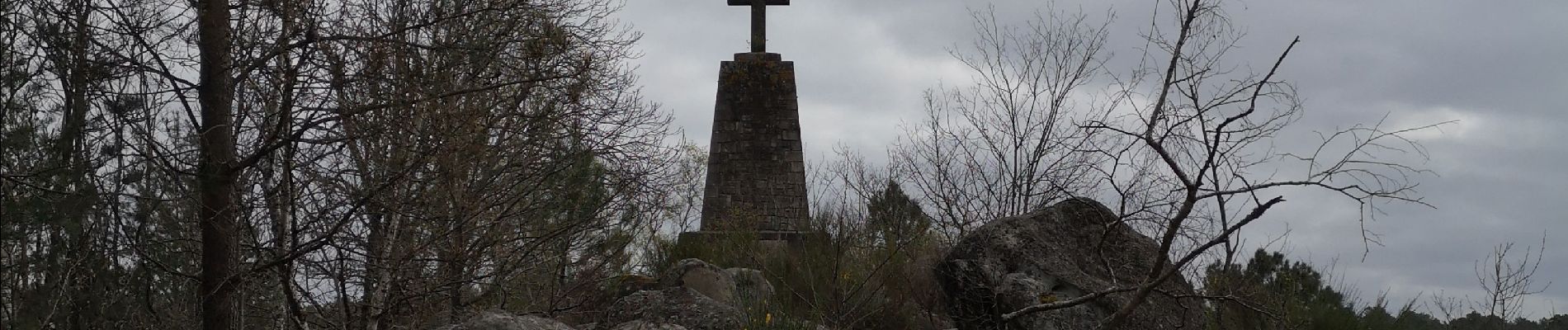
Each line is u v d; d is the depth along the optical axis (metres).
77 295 8.05
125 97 8.08
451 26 10.01
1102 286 9.40
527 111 11.66
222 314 8.29
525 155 11.45
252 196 9.06
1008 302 9.26
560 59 11.04
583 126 11.75
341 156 9.35
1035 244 9.78
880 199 13.20
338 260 9.55
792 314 9.39
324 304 10.60
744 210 19.00
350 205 9.22
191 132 8.12
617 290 11.60
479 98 10.68
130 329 8.31
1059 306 8.62
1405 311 11.46
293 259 8.56
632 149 12.33
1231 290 9.22
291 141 8.36
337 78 8.66
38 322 7.59
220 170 8.16
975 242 9.83
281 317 10.18
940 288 10.23
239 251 8.82
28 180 7.69
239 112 8.57
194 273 8.82
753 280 11.19
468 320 8.52
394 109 9.53
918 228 12.91
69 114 8.10
